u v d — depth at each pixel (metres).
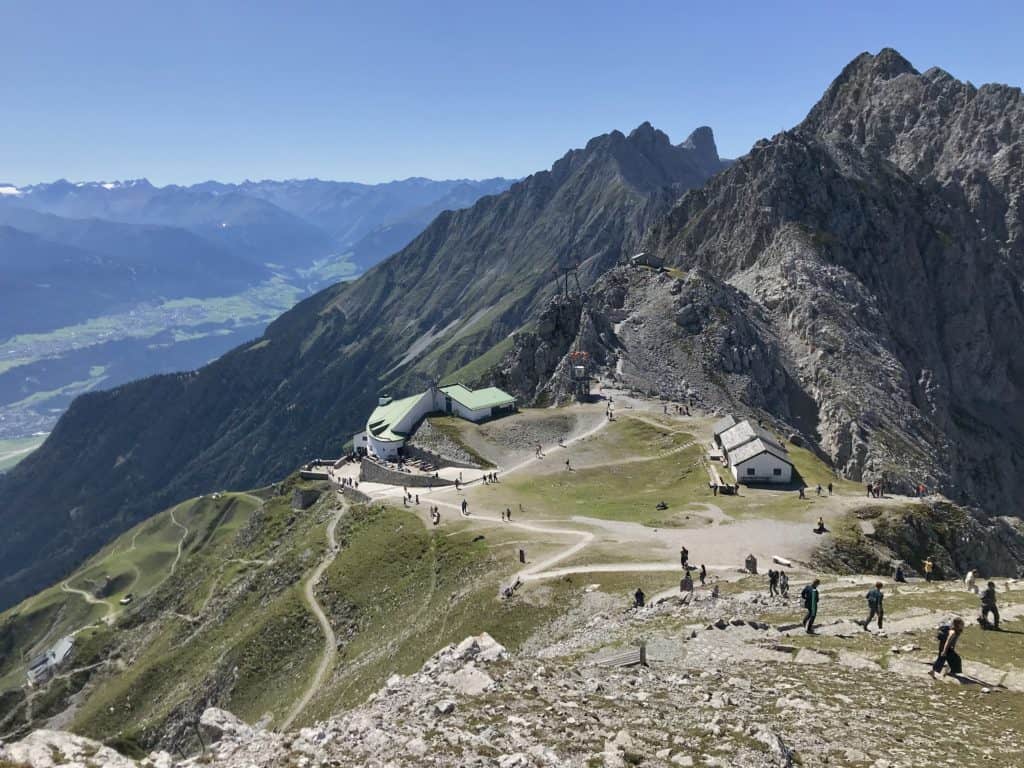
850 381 192.38
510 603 68.12
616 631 47.97
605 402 158.75
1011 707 25.28
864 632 36.56
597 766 20.06
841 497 97.94
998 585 47.31
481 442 142.75
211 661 109.31
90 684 161.12
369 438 160.12
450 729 22.75
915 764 20.58
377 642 81.94
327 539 122.06
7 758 17.98
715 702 26.38
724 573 67.12
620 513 98.06
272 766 20.31
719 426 129.62
